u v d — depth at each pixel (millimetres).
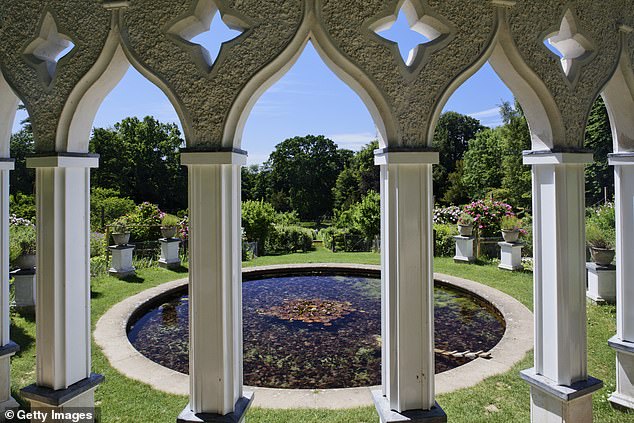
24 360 4020
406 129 2195
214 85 2146
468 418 2895
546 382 2498
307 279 8438
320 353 4602
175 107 2176
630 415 2926
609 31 2572
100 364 3830
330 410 2994
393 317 2256
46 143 2363
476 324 5477
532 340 4340
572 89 2445
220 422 2154
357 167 31078
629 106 2852
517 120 21016
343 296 7066
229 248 2268
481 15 2221
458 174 25188
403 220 2236
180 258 10086
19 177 20609
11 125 2920
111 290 6727
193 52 2146
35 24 2322
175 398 3211
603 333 4586
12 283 6738
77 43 2252
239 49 2125
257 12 2113
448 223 12336
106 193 18594
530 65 2316
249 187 34531
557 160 2420
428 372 2264
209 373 2221
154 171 26672
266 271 8570
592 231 6125
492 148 24688
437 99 2203
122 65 2355
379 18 2129
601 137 16922
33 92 2354
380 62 2156
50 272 2414
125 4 2156
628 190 2977
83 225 2580
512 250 8250
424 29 2336
